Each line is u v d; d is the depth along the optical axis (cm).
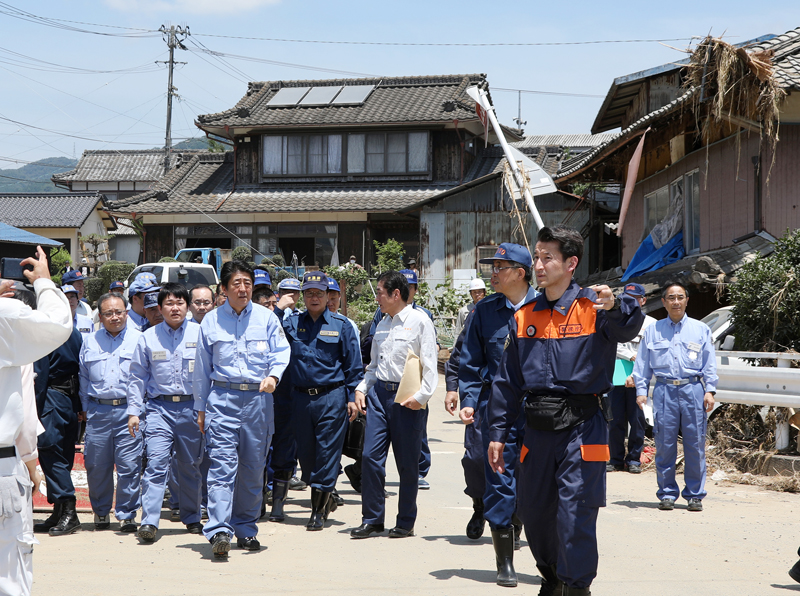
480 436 586
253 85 3112
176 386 658
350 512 761
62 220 3984
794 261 951
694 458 749
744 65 1073
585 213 2469
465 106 2706
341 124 2744
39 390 659
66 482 677
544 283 418
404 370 633
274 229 2767
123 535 663
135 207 2775
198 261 2575
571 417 410
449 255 2561
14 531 371
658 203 1762
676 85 1862
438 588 498
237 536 603
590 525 406
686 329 764
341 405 678
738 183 1326
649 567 548
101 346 686
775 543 621
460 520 715
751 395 875
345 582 511
